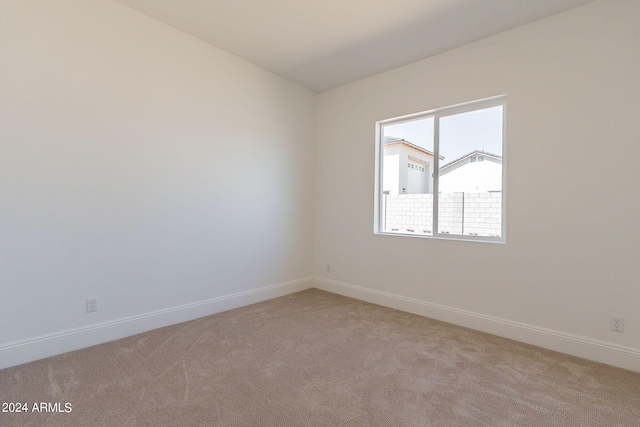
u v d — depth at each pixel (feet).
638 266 7.18
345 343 8.35
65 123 7.55
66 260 7.62
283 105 12.78
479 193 9.91
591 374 6.94
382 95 11.99
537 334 8.43
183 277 9.82
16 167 6.91
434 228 10.80
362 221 12.53
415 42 9.87
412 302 10.97
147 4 8.42
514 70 8.91
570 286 8.02
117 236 8.45
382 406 5.69
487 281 9.38
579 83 7.90
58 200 7.48
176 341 8.32
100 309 8.17
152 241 9.12
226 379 6.49
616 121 7.43
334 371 6.89
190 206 9.95
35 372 6.64
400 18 8.72
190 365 7.06
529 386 6.42
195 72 10.00
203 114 10.23
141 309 8.92
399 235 11.41
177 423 5.14
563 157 8.12
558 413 5.57
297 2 8.16
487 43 9.46
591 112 7.74
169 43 9.39
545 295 8.38
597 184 7.66
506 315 9.01
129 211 8.64
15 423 5.04
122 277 8.55
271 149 12.35
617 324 7.38
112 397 5.80
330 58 11.05
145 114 8.91
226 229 10.93
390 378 6.64
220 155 10.70
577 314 7.91
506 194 9.06
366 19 8.82
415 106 11.05
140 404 5.60
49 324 7.39
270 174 12.34
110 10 8.23
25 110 7.00
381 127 12.46
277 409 5.55
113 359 7.27
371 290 12.15
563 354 7.93
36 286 7.21
